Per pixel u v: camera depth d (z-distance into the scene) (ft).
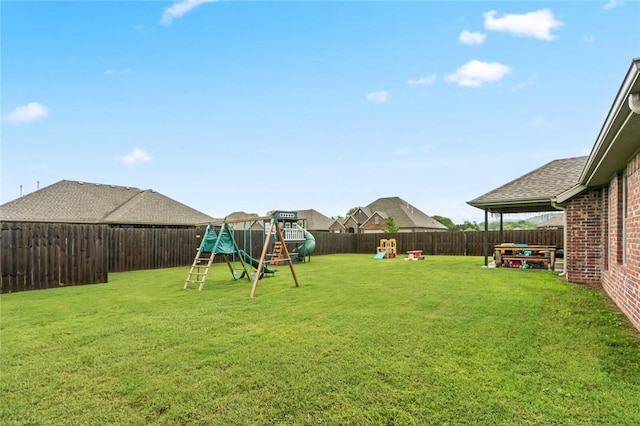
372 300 21.89
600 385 9.89
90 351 13.01
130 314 18.84
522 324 16.01
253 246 58.95
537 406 8.77
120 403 9.20
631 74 9.09
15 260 27.63
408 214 142.61
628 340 13.75
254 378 10.53
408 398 9.21
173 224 58.65
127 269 42.42
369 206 153.58
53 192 58.70
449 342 13.53
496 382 10.07
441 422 8.11
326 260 59.00
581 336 14.24
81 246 31.09
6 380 10.58
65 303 22.12
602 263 27.48
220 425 8.16
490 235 65.67
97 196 62.54
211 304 21.34
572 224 29.45
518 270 39.01
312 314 18.34
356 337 14.26
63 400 9.37
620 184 21.44
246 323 16.71
